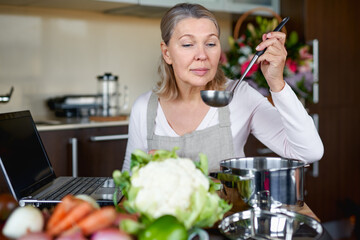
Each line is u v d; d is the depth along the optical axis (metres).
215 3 3.22
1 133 1.15
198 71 1.35
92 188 1.29
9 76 2.85
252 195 1.01
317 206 3.31
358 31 3.49
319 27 3.24
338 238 3.41
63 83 3.07
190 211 0.84
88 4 2.90
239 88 1.58
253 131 1.59
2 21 2.82
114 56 3.28
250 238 0.88
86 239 0.71
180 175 0.85
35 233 0.70
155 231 0.71
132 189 0.86
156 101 1.57
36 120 2.86
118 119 2.83
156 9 3.09
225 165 1.12
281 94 1.25
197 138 1.49
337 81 3.35
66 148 2.57
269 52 1.22
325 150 3.30
